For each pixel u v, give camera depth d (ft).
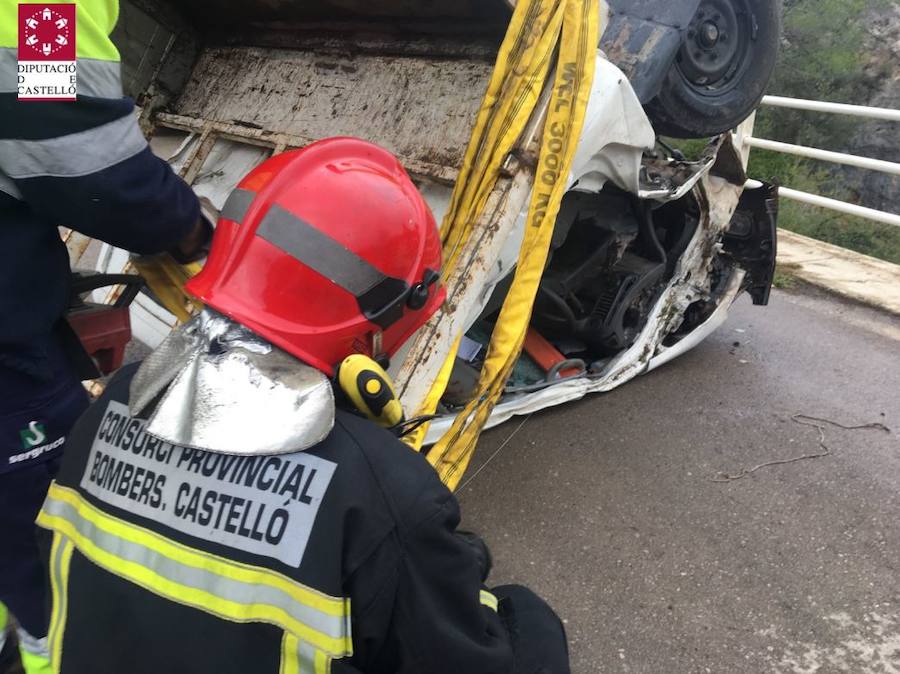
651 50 8.48
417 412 6.21
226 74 9.44
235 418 3.00
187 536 3.01
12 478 4.67
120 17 9.03
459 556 3.10
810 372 12.51
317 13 8.23
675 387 11.60
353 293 3.43
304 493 2.93
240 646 2.86
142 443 3.29
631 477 9.24
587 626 6.98
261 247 3.37
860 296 16.30
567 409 10.71
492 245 6.39
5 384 4.55
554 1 6.26
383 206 3.52
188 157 9.00
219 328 3.32
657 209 11.10
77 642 3.25
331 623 2.76
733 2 9.42
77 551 3.36
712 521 8.52
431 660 3.03
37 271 4.46
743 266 11.99
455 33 7.32
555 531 8.21
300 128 8.25
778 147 17.99
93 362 5.17
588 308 10.58
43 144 3.83
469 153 6.54
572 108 6.46
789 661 6.70
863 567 7.89
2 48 3.69
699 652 6.75
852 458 9.89
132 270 8.70
